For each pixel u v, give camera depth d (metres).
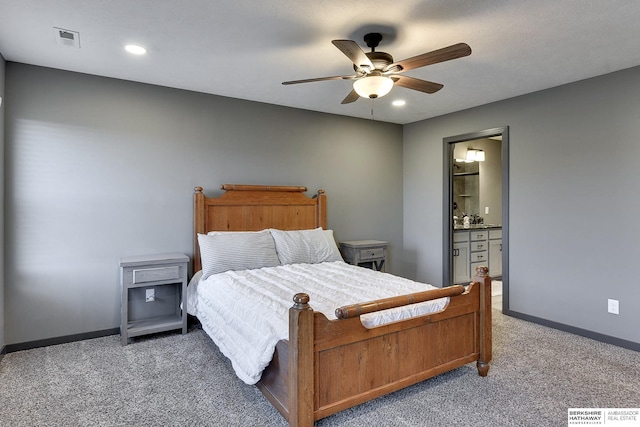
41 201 3.06
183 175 3.71
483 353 2.54
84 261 3.24
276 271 3.39
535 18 2.27
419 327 2.27
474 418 2.06
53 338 3.12
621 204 3.13
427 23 2.34
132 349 3.05
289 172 4.35
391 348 2.15
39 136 3.05
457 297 2.45
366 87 2.42
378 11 2.19
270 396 2.05
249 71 3.19
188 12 2.22
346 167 4.80
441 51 2.05
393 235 5.25
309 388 1.80
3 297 2.91
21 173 2.98
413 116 4.83
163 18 2.29
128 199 3.44
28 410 2.13
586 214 3.36
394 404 2.21
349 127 4.83
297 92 3.78
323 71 3.19
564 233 3.52
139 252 3.49
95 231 3.29
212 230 3.80
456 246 5.36
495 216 6.55
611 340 3.19
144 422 2.03
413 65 2.26
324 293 2.59
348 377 1.98
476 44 2.63
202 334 3.42
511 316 3.98
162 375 2.58
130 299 3.46
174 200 3.66
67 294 3.18
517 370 2.66
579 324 3.42
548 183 3.64
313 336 1.83
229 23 2.35
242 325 2.33
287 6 2.14
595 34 2.49
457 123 4.56
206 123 3.82
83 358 2.86
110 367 2.70
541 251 3.71
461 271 5.42
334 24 2.36
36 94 3.04
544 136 3.68
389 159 5.20
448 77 3.33
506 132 4.00
